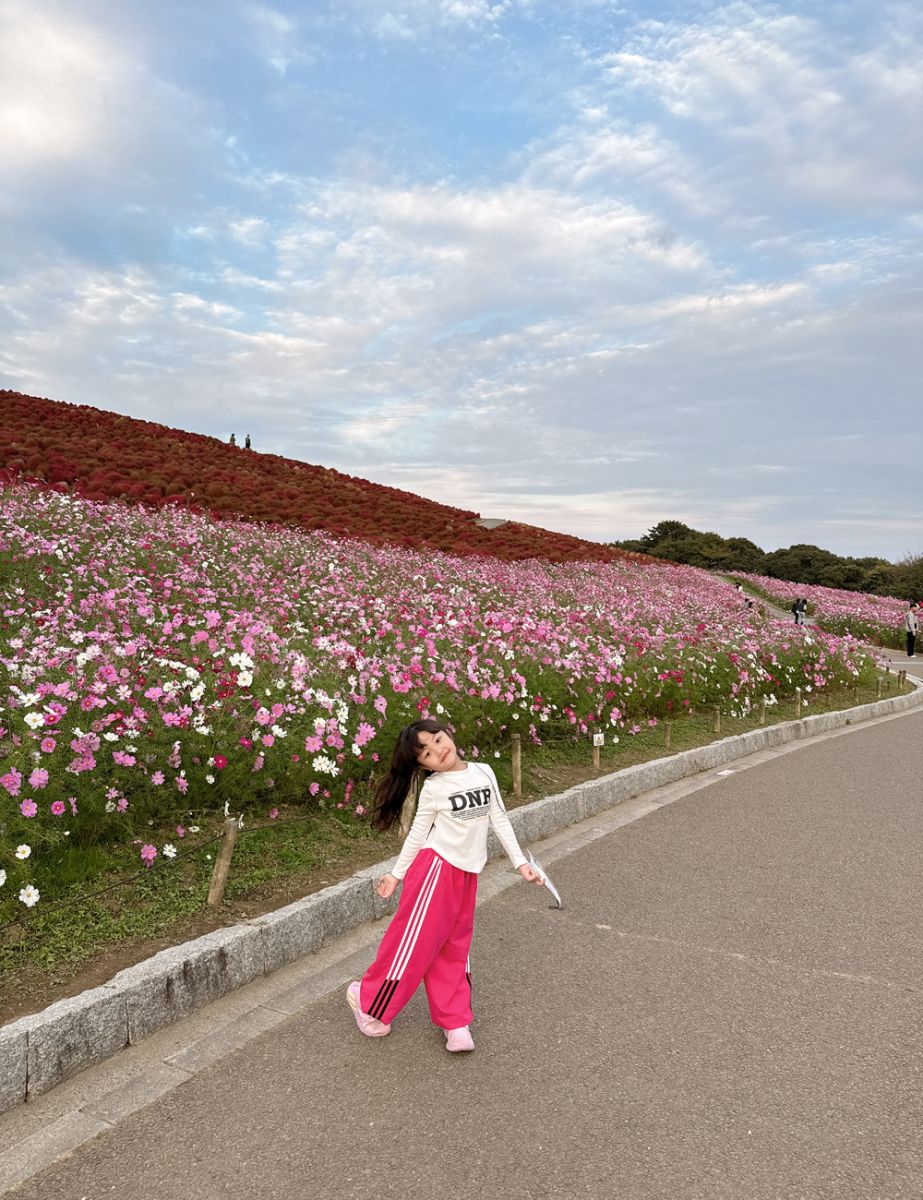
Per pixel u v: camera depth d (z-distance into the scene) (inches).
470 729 287.4
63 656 229.8
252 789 218.1
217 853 184.5
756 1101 110.0
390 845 209.0
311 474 1298.0
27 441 903.7
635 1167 96.6
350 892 169.5
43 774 164.4
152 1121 106.2
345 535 843.4
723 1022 131.8
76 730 179.8
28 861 162.2
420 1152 99.4
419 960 120.8
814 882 200.7
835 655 622.2
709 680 477.7
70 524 537.0
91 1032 119.0
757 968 152.2
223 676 242.8
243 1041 125.9
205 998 136.6
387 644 358.9
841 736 438.0
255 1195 92.5
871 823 257.0
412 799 218.8
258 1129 104.3
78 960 140.1
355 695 254.2
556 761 309.4
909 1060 120.6
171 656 273.4
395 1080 115.2
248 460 1238.3
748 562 2534.5
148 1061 120.4
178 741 209.6
